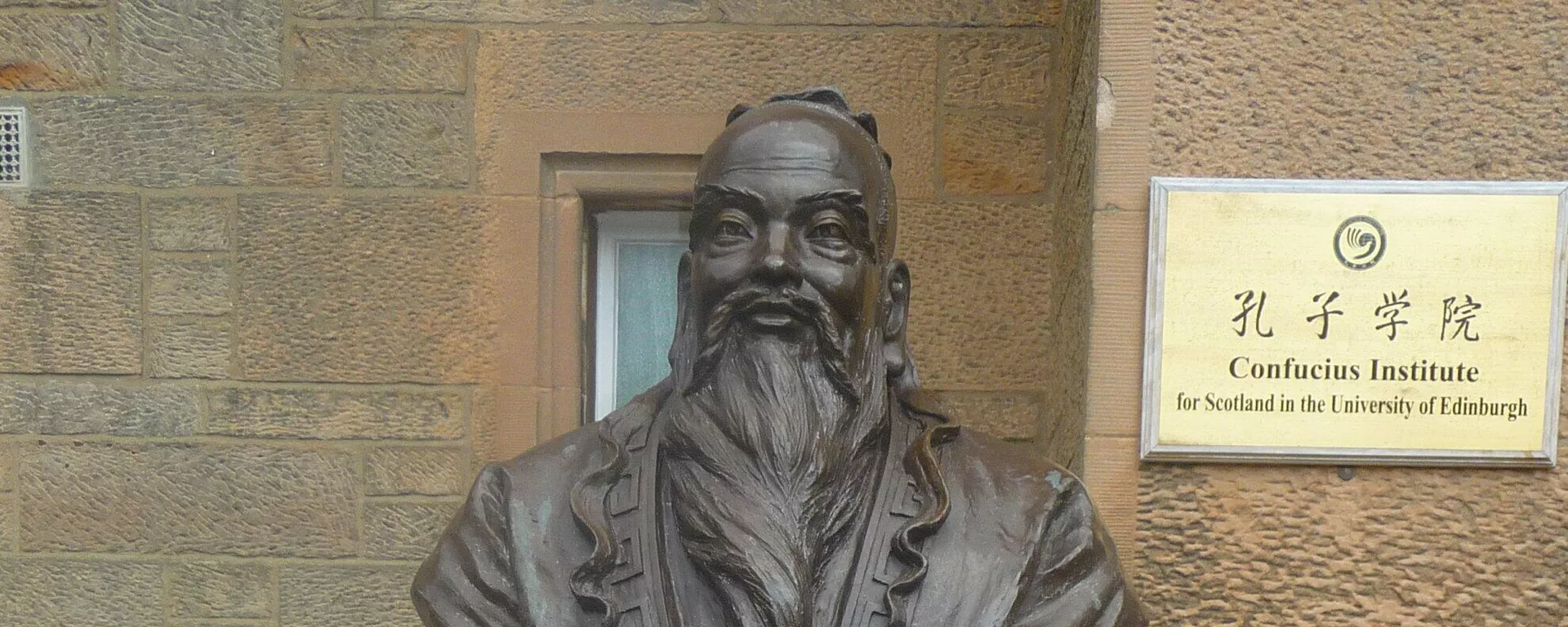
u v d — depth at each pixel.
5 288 2.61
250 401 2.60
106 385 2.62
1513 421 1.93
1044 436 2.49
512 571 1.52
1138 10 1.96
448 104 2.57
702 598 1.49
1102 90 1.97
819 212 1.55
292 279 2.59
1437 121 1.94
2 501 2.63
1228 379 1.94
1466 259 1.93
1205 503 1.97
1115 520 1.97
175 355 2.61
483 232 2.57
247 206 2.59
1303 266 1.94
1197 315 1.95
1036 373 2.53
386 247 2.58
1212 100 1.95
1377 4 1.95
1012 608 1.47
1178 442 1.95
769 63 2.55
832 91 1.70
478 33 2.57
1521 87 1.94
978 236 2.53
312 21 2.58
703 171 1.59
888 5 2.54
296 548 2.60
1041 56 2.53
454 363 2.58
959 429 1.64
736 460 1.53
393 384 2.59
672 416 1.59
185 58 2.59
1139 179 1.96
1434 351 1.93
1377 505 1.96
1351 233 1.93
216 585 2.61
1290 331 1.94
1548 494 1.94
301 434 2.60
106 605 2.63
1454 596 1.95
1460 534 1.95
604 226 2.64
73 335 2.61
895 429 1.63
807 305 1.54
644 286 2.64
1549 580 1.94
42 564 2.63
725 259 1.55
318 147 2.58
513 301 2.57
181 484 2.61
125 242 2.60
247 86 2.58
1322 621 1.96
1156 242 1.94
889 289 1.67
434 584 1.55
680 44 2.56
